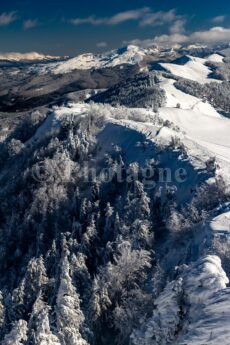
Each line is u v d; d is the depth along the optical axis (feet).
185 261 176.04
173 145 311.06
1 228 326.85
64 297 157.07
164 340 122.93
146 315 155.33
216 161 285.64
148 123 415.03
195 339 87.71
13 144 475.31
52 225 285.64
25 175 349.00
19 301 186.91
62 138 406.62
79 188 318.86
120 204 268.00
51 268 223.71
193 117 602.85
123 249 196.13
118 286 179.93
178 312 122.42
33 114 567.18
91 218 255.91
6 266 276.82
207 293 115.14
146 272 195.21
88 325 165.68
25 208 321.11
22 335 140.67
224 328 87.45
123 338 156.35
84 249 226.79
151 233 216.74
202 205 221.05
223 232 171.94
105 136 377.71
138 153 328.29
